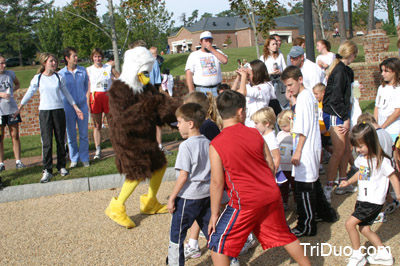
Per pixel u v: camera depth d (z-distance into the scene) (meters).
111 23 14.07
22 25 71.62
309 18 7.79
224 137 3.26
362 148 3.75
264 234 3.34
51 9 52.44
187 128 3.79
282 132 5.23
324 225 4.67
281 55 7.45
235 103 3.35
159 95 4.62
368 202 3.70
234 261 3.75
